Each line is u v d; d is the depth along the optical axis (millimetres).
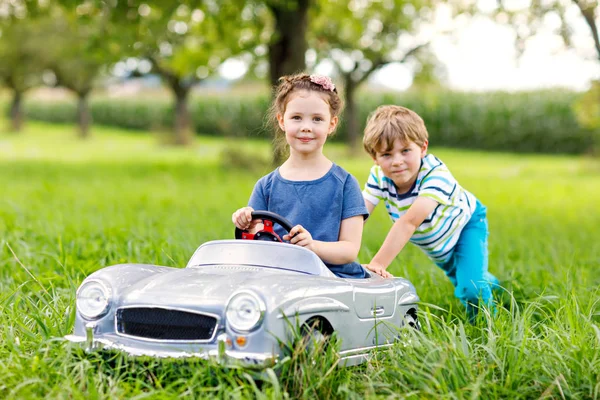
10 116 60375
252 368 3537
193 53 25828
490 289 5656
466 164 35750
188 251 6859
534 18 11656
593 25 11406
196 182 21125
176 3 19078
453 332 4148
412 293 4848
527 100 46719
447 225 5449
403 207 5484
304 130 4637
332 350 3746
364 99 50375
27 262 6910
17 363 3943
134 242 7535
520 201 17234
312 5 20422
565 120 45719
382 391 3777
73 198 15047
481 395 3707
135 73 42969
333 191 4680
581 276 6629
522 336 4230
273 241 4363
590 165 31250
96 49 20516
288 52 20062
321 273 4230
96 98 69875
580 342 4176
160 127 48469
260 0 19156
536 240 9719
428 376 3686
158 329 3787
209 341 3650
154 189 18219
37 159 31875
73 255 6895
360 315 4180
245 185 20141
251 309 3588
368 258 7113
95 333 3895
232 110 57500
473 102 47844
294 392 3666
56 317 4637
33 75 52625
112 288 3928
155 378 3746
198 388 3596
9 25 22656
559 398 3822
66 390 3627
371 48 34156
